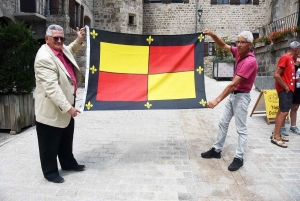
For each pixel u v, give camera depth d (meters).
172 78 3.63
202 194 2.79
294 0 14.52
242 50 3.19
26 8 11.69
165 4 20.39
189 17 20.38
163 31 20.59
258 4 20.00
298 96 4.90
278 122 4.40
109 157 3.81
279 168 3.45
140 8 19.03
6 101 4.79
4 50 4.71
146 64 3.61
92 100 3.36
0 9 10.44
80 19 15.97
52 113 2.84
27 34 4.85
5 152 3.95
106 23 18.42
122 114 6.72
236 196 2.76
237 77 3.14
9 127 4.83
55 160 3.06
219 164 3.58
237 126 3.47
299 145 4.36
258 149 4.18
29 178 3.12
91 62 3.36
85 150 4.10
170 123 5.85
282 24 12.98
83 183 3.02
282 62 4.21
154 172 3.31
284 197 2.74
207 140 4.66
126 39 3.53
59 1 13.66
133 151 4.07
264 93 5.91
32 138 4.61
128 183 3.02
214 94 9.96
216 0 20.14
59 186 2.94
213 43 20.11
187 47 3.62
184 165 3.54
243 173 3.30
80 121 5.94
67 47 3.32
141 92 3.56
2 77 4.60
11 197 2.70
